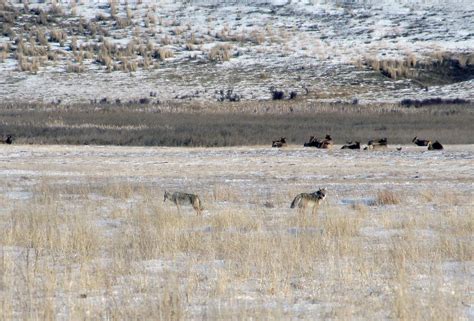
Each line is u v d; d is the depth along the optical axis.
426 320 30.20
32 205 68.44
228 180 97.94
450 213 64.06
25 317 30.41
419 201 76.38
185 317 30.73
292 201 71.25
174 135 168.75
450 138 170.25
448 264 42.16
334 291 35.56
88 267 40.00
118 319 30.03
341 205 73.06
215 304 32.31
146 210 65.69
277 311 30.91
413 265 41.25
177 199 67.12
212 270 39.88
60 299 33.81
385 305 32.88
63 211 65.56
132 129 185.50
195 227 56.78
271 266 39.91
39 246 46.81
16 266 40.91
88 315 30.70
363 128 196.50
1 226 55.03
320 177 101.81
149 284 36.44
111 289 35.69
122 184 86.94
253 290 35.69
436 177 102.00
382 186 91.56
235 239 47.06
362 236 52.47
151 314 30.48
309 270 39.88
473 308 32.28
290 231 53.19
